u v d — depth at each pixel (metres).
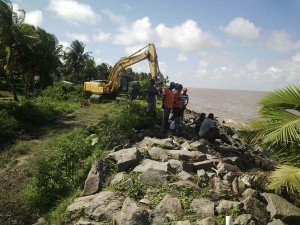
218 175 5.46
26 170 7.44
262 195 4.69
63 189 5.93
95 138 7.70
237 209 4.31
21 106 14.16
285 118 4.48
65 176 6.22
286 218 4.24
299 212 4.30
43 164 6.33
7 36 21.91
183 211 4.36
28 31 23.31
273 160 8.58
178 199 4.53
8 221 5.32
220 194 4.77
